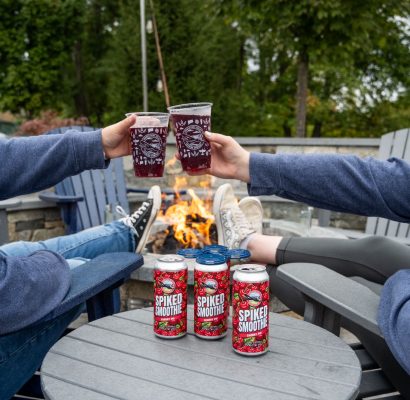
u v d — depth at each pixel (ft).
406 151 10.04
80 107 45.88
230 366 3.40
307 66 24.27
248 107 39.86
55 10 38.93
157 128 4.29
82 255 6.19
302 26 22.38
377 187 4.10
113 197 13.12
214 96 29.99
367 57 30.17
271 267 6.12
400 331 3.20
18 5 38.68
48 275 4.00
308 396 3.00
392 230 9.74
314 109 38.11
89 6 46.52
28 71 38.91
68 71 44.88
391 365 4.20
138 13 27.84
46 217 12.80
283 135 42.60
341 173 4.20
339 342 3.83
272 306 7.48
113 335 3.94
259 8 22.40
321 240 5.96
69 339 3.86
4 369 4.01
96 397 2.99
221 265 3.81
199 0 27.61
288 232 9.71
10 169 4.09
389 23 23.95
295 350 3.67
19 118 42.42
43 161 4.13
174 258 3.87
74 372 3.31
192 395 3.01
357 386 3.14
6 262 3.74
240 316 3.51
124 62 27.68
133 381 3.18
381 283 5.43
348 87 36.11
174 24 27.50
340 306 3.68
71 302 4.05
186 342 3.81
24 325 3.75
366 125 39.91
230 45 39.75
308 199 4.38
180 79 27.58
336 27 20.97
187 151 4.33
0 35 37.93
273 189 4.40
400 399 4.17
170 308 3.81
